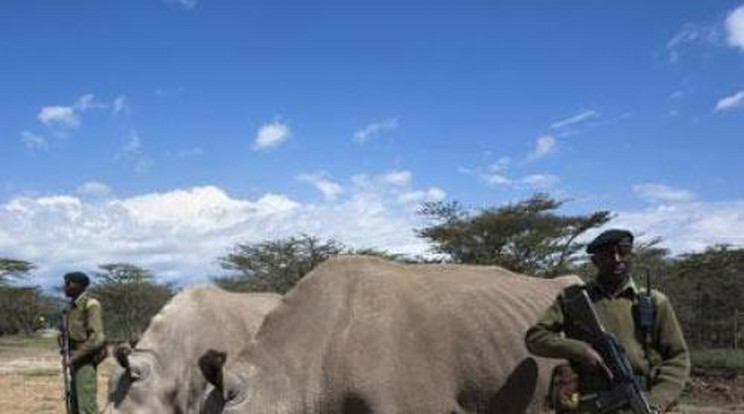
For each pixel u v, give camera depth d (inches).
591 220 1836.9
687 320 1861.5
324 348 287.1
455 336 274.2
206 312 394.0
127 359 388.8
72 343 507.5
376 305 284.4
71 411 501.7
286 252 2229.3
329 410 281.7
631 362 232.4
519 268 1852.9
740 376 1349.7
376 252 1927.9
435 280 288.5
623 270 238.2
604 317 237.0
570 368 237.6
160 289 2997.0
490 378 270.4
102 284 2962.6
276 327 299.3
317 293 296.2
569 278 298.5
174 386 387.5
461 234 1867.6
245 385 293.0
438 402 271.1
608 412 228.7
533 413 268.4
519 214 1830.7
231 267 2234.3
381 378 273.9
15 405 841.5
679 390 231.3
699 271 1775.3
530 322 275.9
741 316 1851.6
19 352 2258.9
